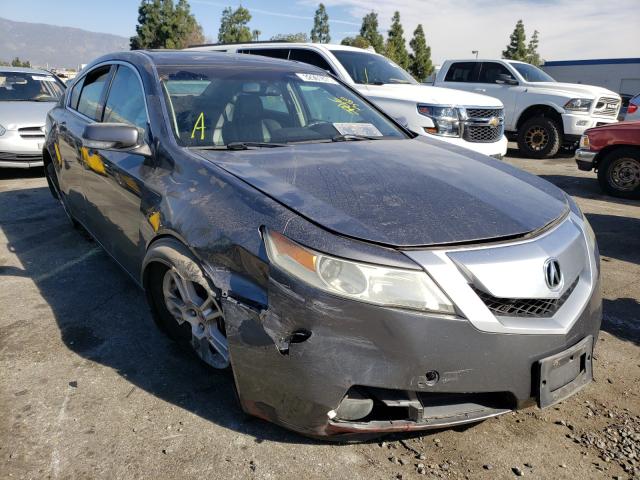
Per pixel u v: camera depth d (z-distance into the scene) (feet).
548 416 8.33
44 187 23.39
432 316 6.30
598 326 7.82
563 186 27.89
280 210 7.06
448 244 6.70
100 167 11.50
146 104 10.43
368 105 12.84
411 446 7.56
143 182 9.48
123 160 10.51
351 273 6.34
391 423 6.70
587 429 8.04
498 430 7.97
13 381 8.96
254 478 6.93
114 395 8.61
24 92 28.48
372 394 6.63
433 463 7.25
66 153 14.23
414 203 7.47
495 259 6.68
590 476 7.09
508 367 6.61
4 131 24.32
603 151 25.48
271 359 6.68
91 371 9.28
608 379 9.39
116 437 7.65
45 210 19.56
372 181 8.13
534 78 38.70
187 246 7.89
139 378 9.08
